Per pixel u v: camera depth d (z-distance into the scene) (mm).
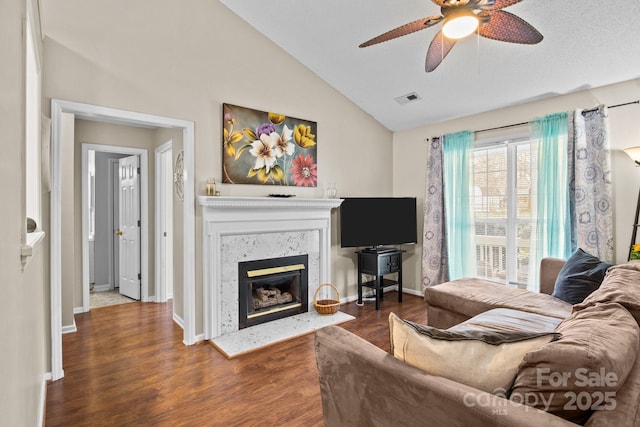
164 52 2977
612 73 3055
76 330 3467
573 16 2631
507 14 2115
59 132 2486
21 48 1161
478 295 3057
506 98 3756
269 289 3871
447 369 1181
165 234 4543
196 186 3156
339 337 1525
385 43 3393
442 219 4465
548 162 3510
